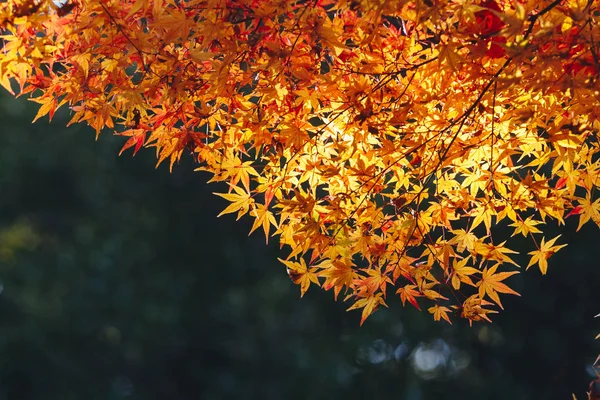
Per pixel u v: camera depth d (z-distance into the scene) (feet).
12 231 42.22
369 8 7.64
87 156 40.50
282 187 9.66
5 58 8.32
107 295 40.09
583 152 9.62
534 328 31.04
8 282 41.09
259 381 38.99
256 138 9.20
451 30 8.01
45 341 40.16
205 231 38.99
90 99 9.13
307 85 8.70
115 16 8.38
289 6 8.01
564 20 7.28
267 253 38.47
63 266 41.19
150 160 38.91
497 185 9.80
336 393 36.65
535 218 24.31
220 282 39.55
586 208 9.85
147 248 40.65
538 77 7.46
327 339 37.35
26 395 39.78
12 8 8.15
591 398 10.51
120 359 41.09
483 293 9.89
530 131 9.45
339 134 9.78
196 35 8.17
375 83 9.29
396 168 9.91
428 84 9.28
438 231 19.98
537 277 29.63
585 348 30.66
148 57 8.87
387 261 10.98
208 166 9.64
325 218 9.55
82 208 42.27
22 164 39.78
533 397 32.24
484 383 34.47
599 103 8.29
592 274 27.91
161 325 39.40
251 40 8.30
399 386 36.17
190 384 40.75
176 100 9.11
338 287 9.78
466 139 9.65
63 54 8.88
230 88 9.04
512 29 6.93
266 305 40.01
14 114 39.29
